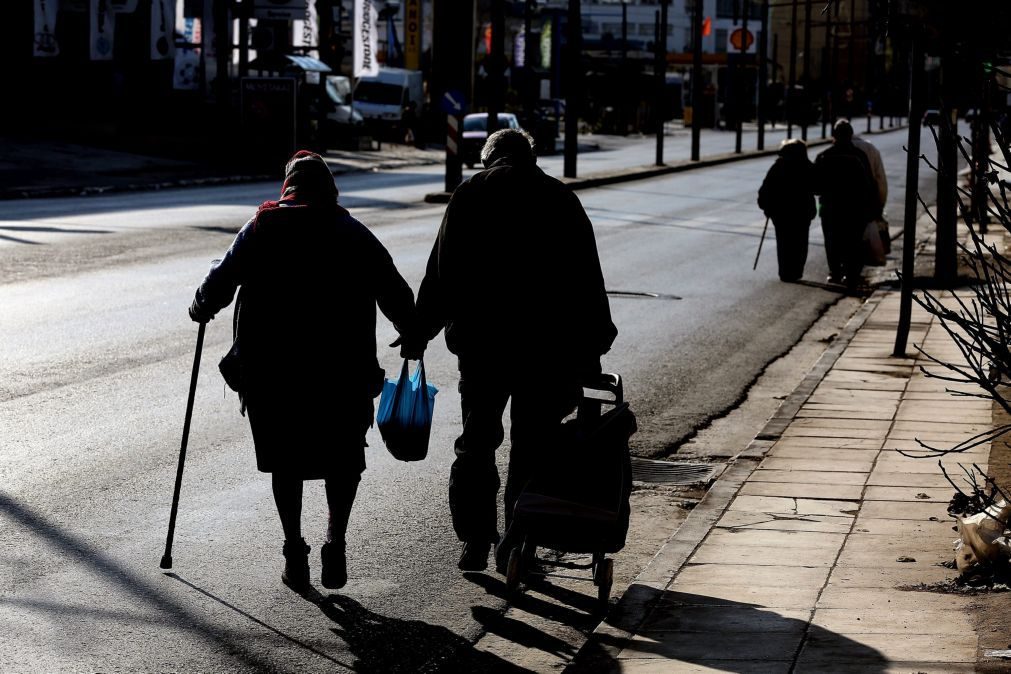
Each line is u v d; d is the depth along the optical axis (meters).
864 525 10.66
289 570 9.20
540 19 133.88
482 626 8.88
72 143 65.88
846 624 8.36
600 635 8.41
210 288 8.91
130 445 13.23
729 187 61.25
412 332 9.24
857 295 26.84
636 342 20.88
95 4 65.12
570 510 8.74
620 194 55.69
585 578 9.91
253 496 11.68
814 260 32.78
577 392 9.16
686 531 10.63
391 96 97.31
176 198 46.19
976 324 8.78
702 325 22.72
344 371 8.93
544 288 8.94
